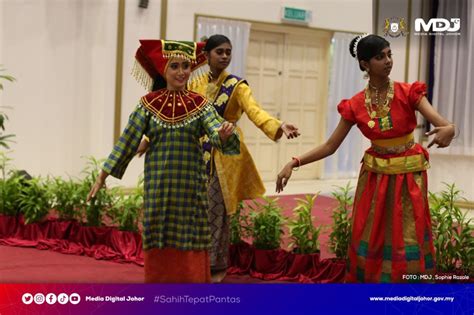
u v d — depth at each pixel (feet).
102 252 15.29
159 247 10.94
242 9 28.66
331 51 31.94
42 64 24.31
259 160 31.22
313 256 13.44
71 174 25.14
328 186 30.50
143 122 10.96
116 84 25.45
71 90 24.94
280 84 31.17
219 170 12.63
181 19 26.76
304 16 30.55
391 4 22.80
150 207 10.94
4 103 23.67
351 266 11.21
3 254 15.15
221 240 12.95
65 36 24.66
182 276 11.13
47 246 15.80
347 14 31.89
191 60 11.01
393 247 10.69
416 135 24.41
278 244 14.15
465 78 23.81
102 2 25.07
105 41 25.22
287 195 27.17
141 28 25.80
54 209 16.53
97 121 25.44
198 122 10.92
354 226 11.12
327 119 32.40
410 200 10.69
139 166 26.37
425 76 24.18
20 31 23.80
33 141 24.36
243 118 30.55
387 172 10.73
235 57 28.63
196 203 11.01
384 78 10.72
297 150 32.35
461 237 12.98
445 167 24.39
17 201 16.63
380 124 10.68
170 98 11.00
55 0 24.35
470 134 23.80
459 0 23.63
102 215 16.14
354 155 33.58
